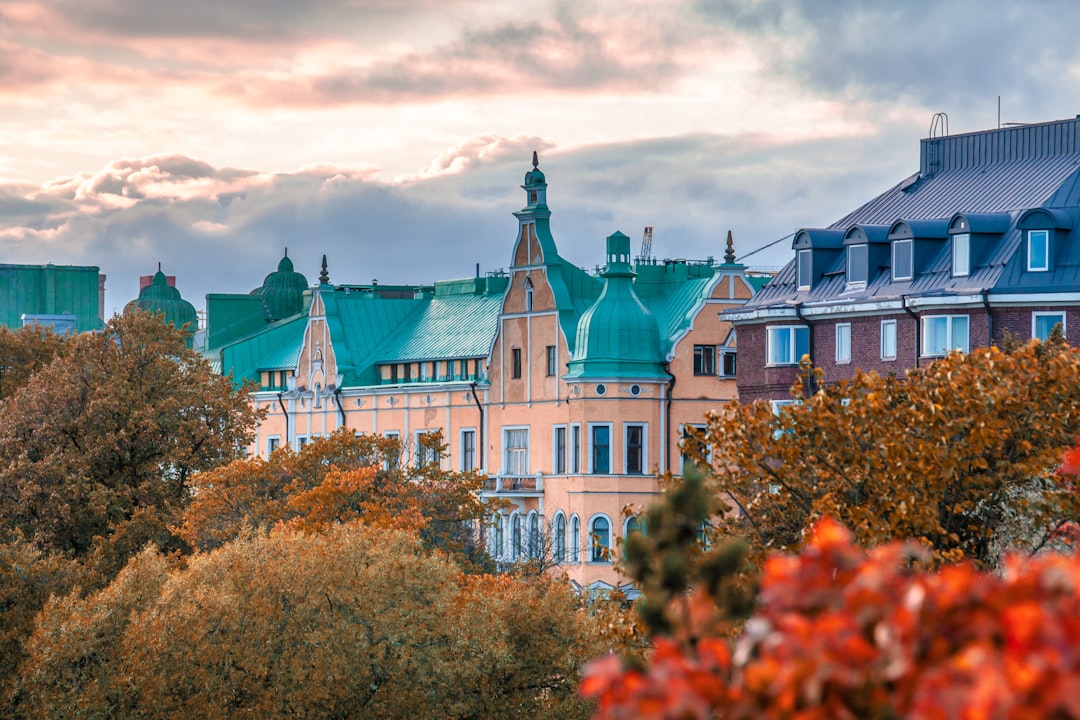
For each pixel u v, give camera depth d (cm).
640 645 4384
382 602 6181
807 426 4450
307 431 14912
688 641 1712
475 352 13300
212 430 9800
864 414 4394
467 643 6134
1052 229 8212
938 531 4072
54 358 9869
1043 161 9006
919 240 8719
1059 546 4253
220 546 8375
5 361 11256
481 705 6316
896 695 1381
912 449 4194
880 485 4247
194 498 9038
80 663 6262
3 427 9281
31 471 8862
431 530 8656
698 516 1811
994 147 9350
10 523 8850
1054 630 1248
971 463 4278
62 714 6038
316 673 5969
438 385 13350
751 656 1566
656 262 13400
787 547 4347
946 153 9619
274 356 15925
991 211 8838
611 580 11625
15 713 6438
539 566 9656
